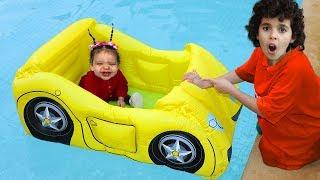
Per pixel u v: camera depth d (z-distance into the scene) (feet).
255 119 9.09
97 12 12.32
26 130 8.72
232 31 11.46
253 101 6.79
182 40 11.24
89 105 7.77
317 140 7.25
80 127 8.09
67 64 8.80
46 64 8.13
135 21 11.91
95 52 8.61
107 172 8.19
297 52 6.42
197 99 7.57
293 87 6.43
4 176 8.18
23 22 12.01
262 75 6.84
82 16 12.19
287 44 6.28
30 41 11.37
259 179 7.46
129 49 9.01
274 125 7.10
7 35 11.57
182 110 7.43
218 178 8.04
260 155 7.89
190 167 7.88
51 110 8.14
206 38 11.28
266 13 6.15
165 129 7.51
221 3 12.41
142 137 7.73
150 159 8.08
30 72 8.02
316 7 11.03
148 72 9.12
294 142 7.25
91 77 8.90
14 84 8.09
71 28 8.69
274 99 6.54
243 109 9.29
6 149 8.66
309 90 6.56
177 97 7.49
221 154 7.57
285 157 7.43
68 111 7.95
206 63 8.45
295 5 6.17
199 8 12.26
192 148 7.58
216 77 8.15
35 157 8.49
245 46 10.99
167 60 8.82
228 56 10.72
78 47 8.97
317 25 10.41
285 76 6.42
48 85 7.84
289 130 7.09
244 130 8.89
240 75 7.74
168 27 11.66
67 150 8.57
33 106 8.26
